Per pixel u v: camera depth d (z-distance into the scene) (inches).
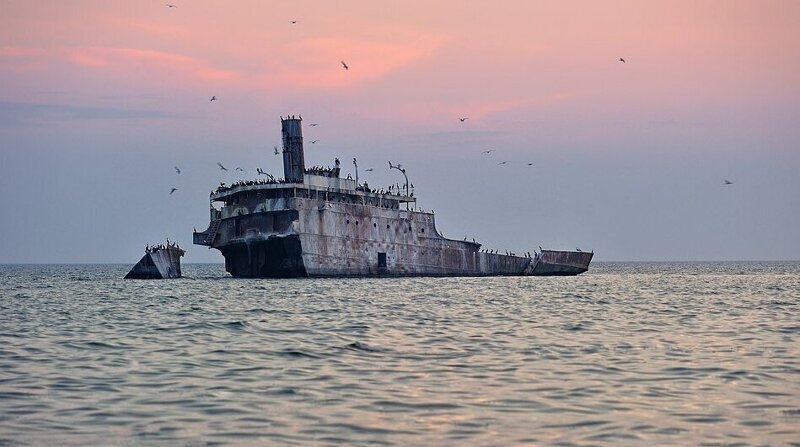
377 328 5236.2
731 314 6520.7
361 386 3144.7
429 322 5664.4
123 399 2906.0
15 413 2699.3
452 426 2561.5
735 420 2635.3
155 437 2429.9
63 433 2468.0
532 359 3841.0
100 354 3978.8
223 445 2352.4
